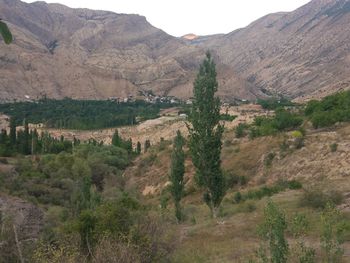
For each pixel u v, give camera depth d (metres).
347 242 16.53
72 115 179.00
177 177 31.27
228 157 55.00
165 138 118.00
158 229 17.38
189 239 21.92
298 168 43.56
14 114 180.25
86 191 40.75
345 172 38.19
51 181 54.41
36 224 21.30
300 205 25.67
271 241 11.91
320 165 41.81
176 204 31.08
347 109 56.22
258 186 43.75
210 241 20.88
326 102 63.25
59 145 94.19
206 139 27.45
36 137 95.25
